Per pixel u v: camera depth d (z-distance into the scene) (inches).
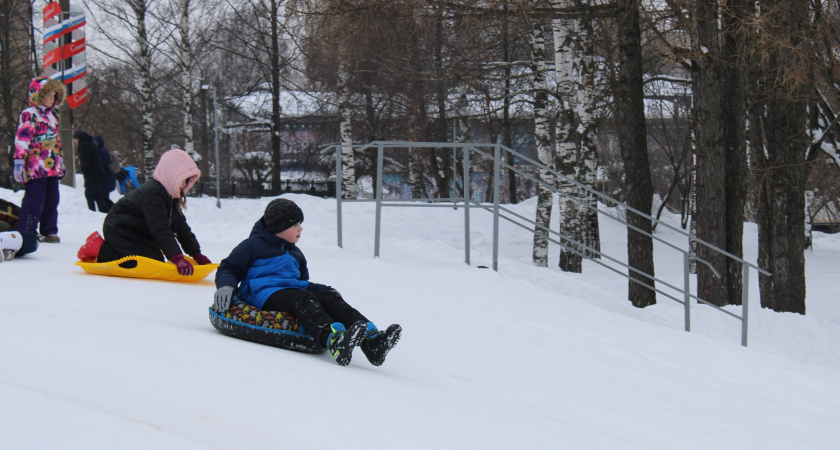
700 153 500.4
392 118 1473.9
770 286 622.5
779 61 533.6
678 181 1492.4
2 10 1483.8
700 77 498.9
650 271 546.6
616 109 709.3
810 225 1437.0
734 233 505.7
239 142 2054.6
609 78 730.2
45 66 883.4
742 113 504.7
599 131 1118.4
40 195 403.2
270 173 1946.4
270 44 1706.4
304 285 211.5
